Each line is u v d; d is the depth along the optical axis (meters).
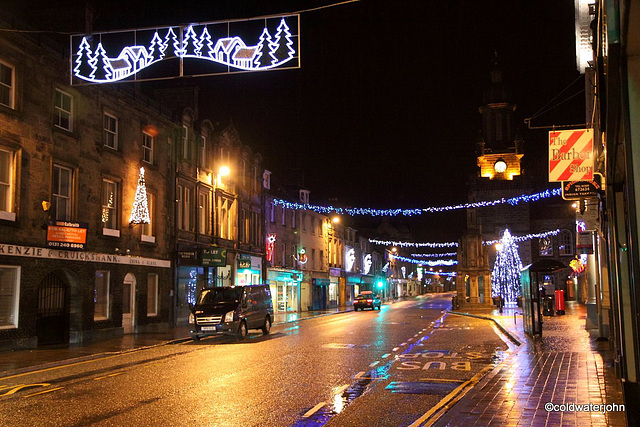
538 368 12.66
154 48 13.14
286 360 15.53
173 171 29.19
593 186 14.54
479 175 72.94
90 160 22.58
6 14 18.44
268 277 43.03
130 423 8.37
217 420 8.52
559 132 14.91
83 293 21.64
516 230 70.94
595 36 11.86
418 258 130.62
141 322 25.66
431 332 25.25
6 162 18.62
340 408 9.34
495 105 72.69
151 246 26.91
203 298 23.31
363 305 50.44
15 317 18.55
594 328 22.61
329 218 60.53
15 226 18.59
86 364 15.59
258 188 41.59
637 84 5.22
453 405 9.32
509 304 57.62
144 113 26.72
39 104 19.95
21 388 11.59
